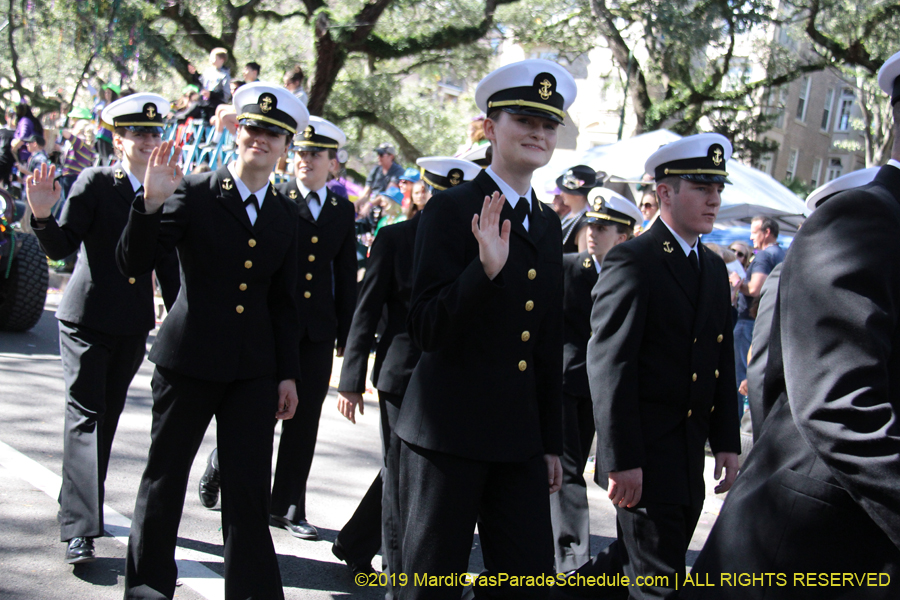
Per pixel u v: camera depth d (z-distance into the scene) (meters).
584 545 4.20
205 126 10.61
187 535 4.19
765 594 1.88
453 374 2.65
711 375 3.28
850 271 1.71
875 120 24.44
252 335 3.28
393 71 24.38
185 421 3.21
